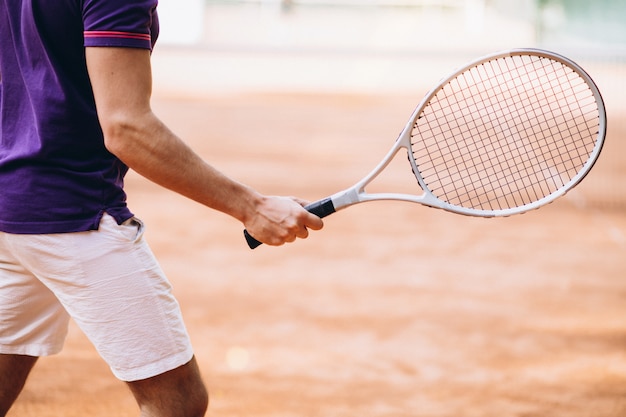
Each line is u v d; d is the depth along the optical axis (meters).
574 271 6.03
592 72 14.57
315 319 4.97
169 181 2.09
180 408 2.28
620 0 18.91
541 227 7.32
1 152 2.19
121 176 2.26
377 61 25.33
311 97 17.61
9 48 2.17
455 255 6.45
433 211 7.88
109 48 1.98
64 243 2.15
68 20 2.05
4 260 2.30
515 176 7.99
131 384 2.28
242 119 14.30
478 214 2.62
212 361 4.31
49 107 2.09
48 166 2.13
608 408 3.79
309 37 29.06
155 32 2.16
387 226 7.34
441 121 11.19
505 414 3.72
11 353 2.42
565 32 21.11
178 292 5.46
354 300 5.34
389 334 4.73
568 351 4.49
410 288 5.61
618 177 9.61
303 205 2.61
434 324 4.90
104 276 2.17
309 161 10.59
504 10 30.62
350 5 33.31
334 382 4.06
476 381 4.09
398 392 3.95
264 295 5.43
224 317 4.99
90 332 2.23
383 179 9.41
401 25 31.06
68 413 3.65
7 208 2.15
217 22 30.30
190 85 19.30
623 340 4.66
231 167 10.03
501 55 2.59
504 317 5.04
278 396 3.88
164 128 2.04
